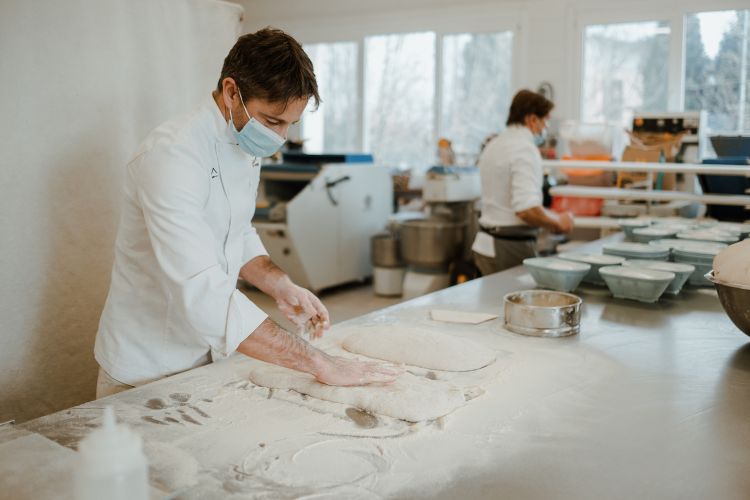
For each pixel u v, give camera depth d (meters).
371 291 5.63
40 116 1.85
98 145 1.99
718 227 2.89
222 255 1.55
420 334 1.55
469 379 1.37
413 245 5.01
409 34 6.71
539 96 3.20
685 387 1.35
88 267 2.01
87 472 0.73
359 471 0.98
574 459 1.03
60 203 1.92
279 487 0.93
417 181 6.63
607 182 3.99
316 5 7.14
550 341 1.65
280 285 1.64
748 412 1.22
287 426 1.13
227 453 1.03
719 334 1.72
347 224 5.47
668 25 5.48
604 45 5.77
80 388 2.04
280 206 4.95
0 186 1.80
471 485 0.95
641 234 2.73
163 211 1.29
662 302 2.06
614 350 1.58
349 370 1.30
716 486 0.96
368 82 7.04
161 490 0.91
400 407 1.18
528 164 3.17
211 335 1.28
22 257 1.86
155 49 2.11
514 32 6.11
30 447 1.00
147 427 1.12
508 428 1.14
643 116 4.11
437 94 6.59
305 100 1.33
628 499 0.92
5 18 1.76
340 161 5.38
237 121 1.38
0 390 1.86
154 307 1.53
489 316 1.86
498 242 3.29
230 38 2.33
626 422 1.17
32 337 1.91
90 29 1.93
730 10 5.27
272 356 1.29
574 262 2.26
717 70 5.41
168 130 1.37
